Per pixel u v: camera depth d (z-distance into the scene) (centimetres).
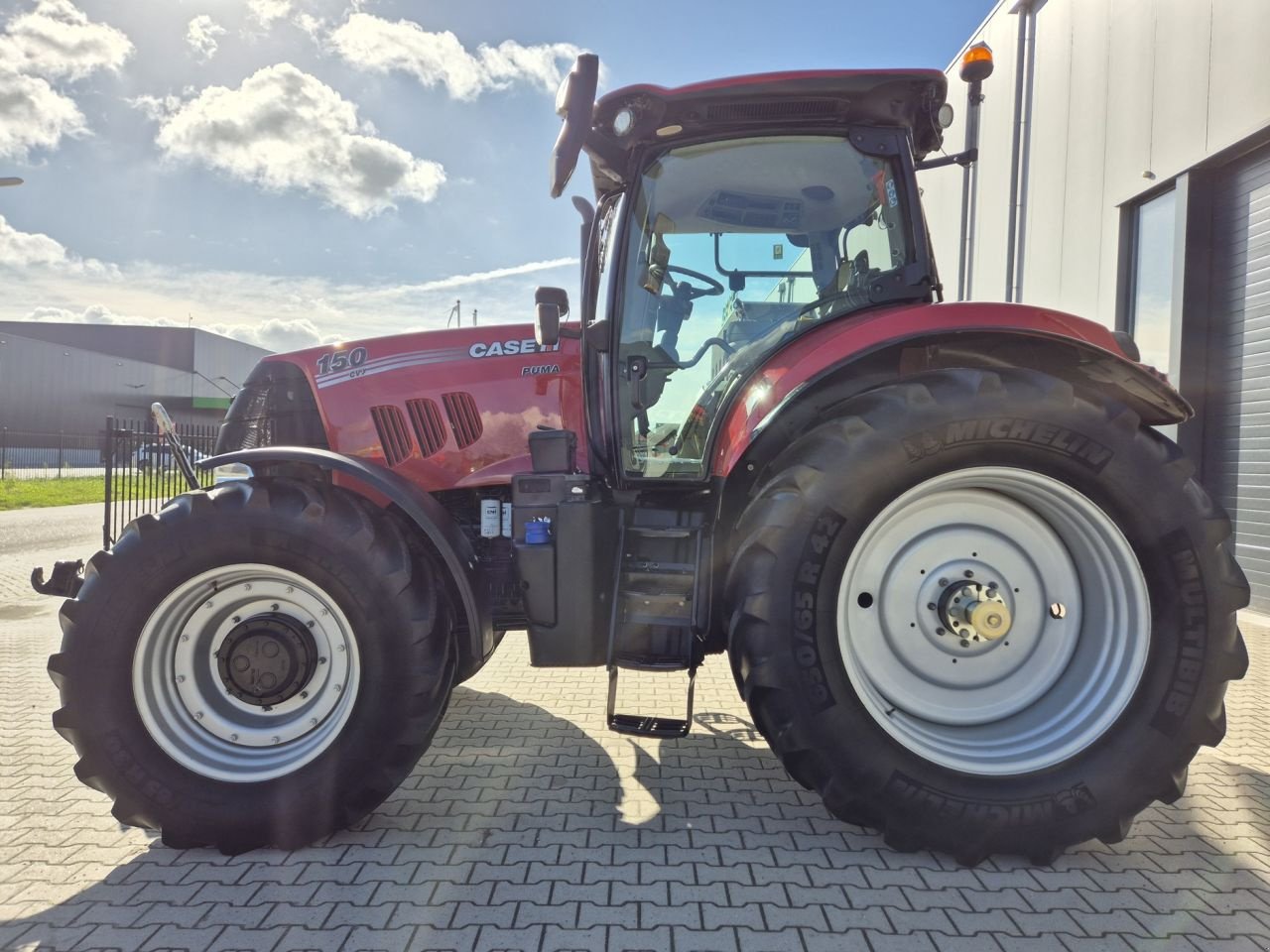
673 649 253
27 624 575
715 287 291
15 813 260
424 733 238
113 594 234
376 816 252
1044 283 787
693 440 292
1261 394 573
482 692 392
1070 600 243
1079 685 238
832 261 286
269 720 246
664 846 231
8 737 334
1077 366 249
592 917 194
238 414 335
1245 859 227
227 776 235
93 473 2631
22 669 445
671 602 255
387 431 320
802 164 284
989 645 241
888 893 206
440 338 330
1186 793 272
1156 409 250
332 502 243
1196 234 612
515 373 321
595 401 304
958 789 221
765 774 287
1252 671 428
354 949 181
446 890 207
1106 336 248
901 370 258
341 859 225
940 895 205
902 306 279
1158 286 654
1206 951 182
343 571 237
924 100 277
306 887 210
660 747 314
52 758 310
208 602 247
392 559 239
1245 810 259
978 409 224
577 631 258
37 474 2523
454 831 242
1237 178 593
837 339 247
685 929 189
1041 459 227
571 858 224
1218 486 610
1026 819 219
